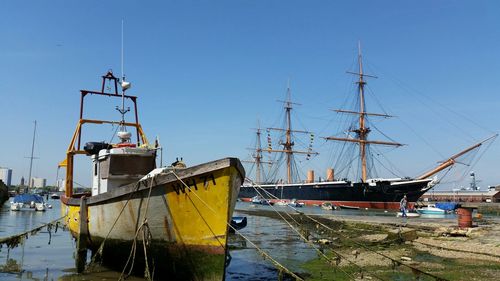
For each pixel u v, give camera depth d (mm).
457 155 66375
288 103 113625
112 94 22547
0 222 34094
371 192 69750
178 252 12641
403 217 43625
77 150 22078
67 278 13688
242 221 29000
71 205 19797
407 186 66875
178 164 13766
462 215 27016
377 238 24000
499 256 16984
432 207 60906
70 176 22328
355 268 15406
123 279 13281
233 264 16719
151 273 13445
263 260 17500
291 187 88062
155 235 13023
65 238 23578
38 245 20938
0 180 68812
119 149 16281
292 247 21531
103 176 16641
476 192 107312
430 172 67750
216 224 11773
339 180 82750
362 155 85500
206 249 12055
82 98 21875
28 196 50781
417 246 20453
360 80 86562
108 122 21797
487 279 13367
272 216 45969
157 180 12578
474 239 21703
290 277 14305
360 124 86188
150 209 12969
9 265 15805
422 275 14016
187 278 12672
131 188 13305
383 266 15695
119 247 14359
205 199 11859
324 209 68500
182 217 12352
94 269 15117
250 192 108000
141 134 22750
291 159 112125
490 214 62562
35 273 14484
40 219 37344
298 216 43062
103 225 14828
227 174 11391
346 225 32031
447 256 17562
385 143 86125
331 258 17578
